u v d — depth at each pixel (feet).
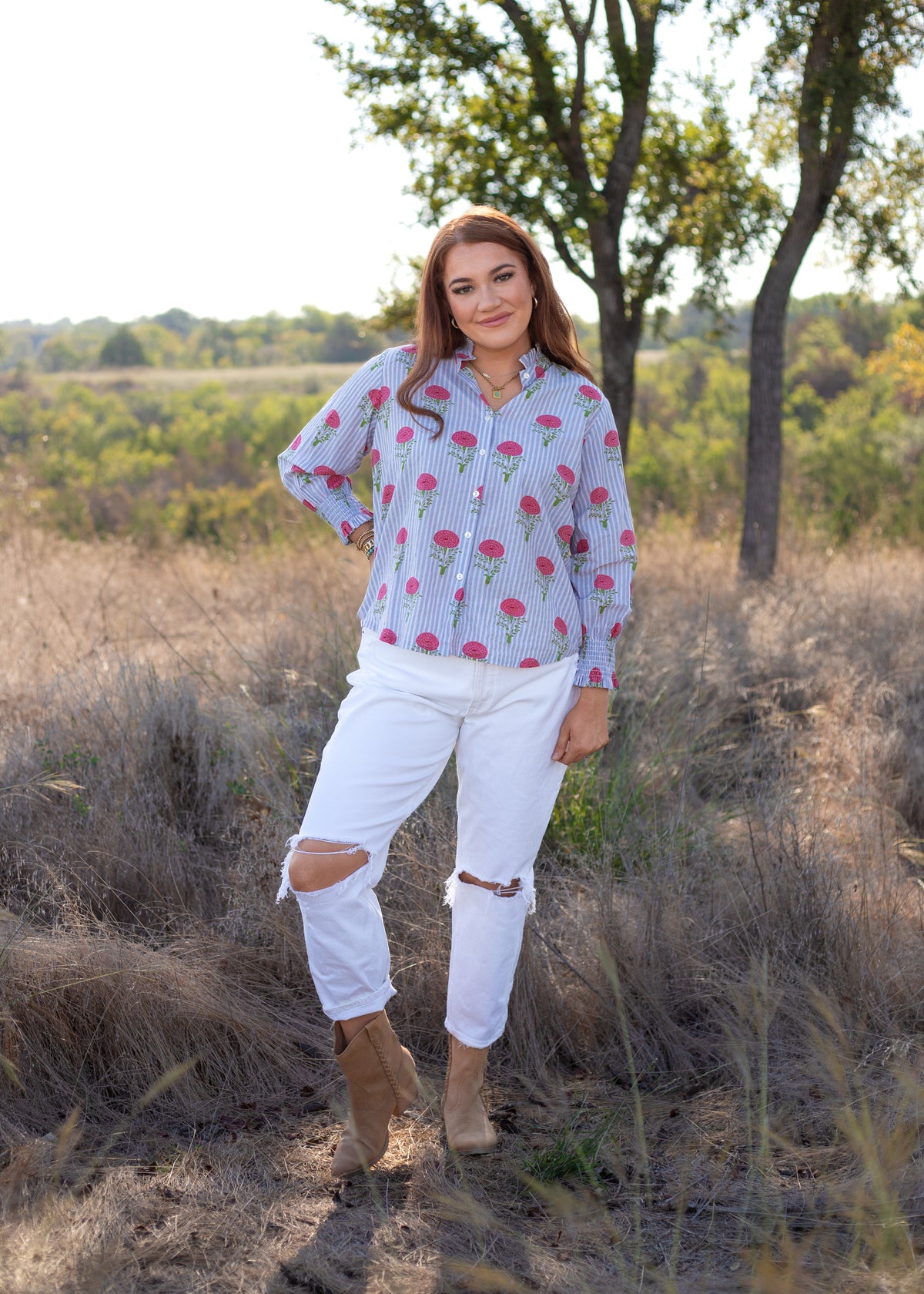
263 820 10.41
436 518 6.56
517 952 7.25
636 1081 7.45
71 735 12.48
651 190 27.22
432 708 6.68
